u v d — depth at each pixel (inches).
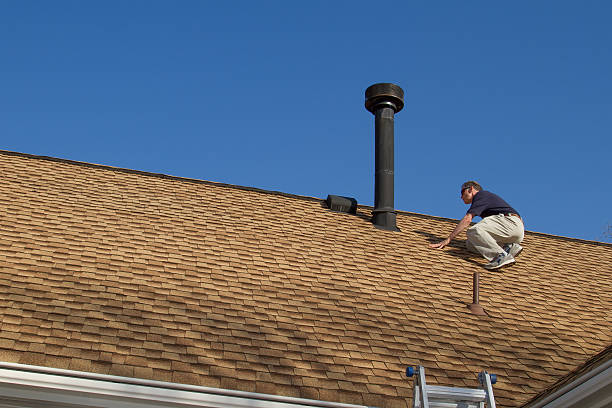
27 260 296.5
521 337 309.7
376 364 266.5
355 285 334.6
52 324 247.6
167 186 428.8
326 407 240.7
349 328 290.7
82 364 228.7
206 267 324.5
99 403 228.7
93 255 314.3
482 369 275.6
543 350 300.4
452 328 307.3
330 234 396.5
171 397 229.0
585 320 338.3
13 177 393.7
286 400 236.2
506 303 342.6
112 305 271.6
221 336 264.8
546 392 240.2
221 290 304.3
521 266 396.2
